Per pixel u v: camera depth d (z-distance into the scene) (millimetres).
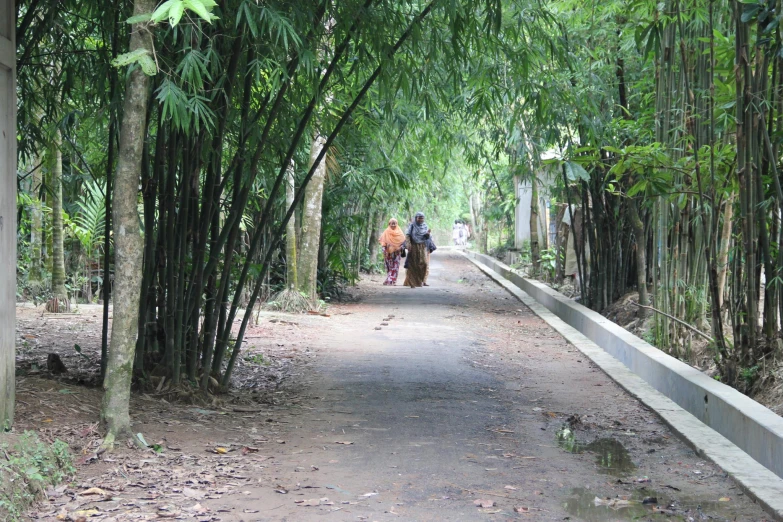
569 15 9531
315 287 14484
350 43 6758
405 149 14781
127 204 4910
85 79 7609
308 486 4488
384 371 8531
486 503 4285
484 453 5379
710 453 5359
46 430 4961
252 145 6516
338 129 6910
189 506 4047
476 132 16078
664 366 7391
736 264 6848
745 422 5406
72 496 4109
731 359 6801
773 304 6578
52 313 11609
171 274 6527
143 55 4285
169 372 6570
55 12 6414
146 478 4457
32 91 7203
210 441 5359
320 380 7992
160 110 5812
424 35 6949
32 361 7551
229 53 6016
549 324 12875
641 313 11281
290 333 11234
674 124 8297
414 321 13195
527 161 13188
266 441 5496
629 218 11297
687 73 7473
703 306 8312
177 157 6723
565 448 5625
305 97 7234
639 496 4566
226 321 7551
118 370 4996
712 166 6688
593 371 8867
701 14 7004
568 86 9812
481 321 13430
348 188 16156
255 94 6980
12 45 4832
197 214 6711
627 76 10609
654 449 5664
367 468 4914
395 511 4125
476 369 8781
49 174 12336
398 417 6398
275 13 4992
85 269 14477
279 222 14406
